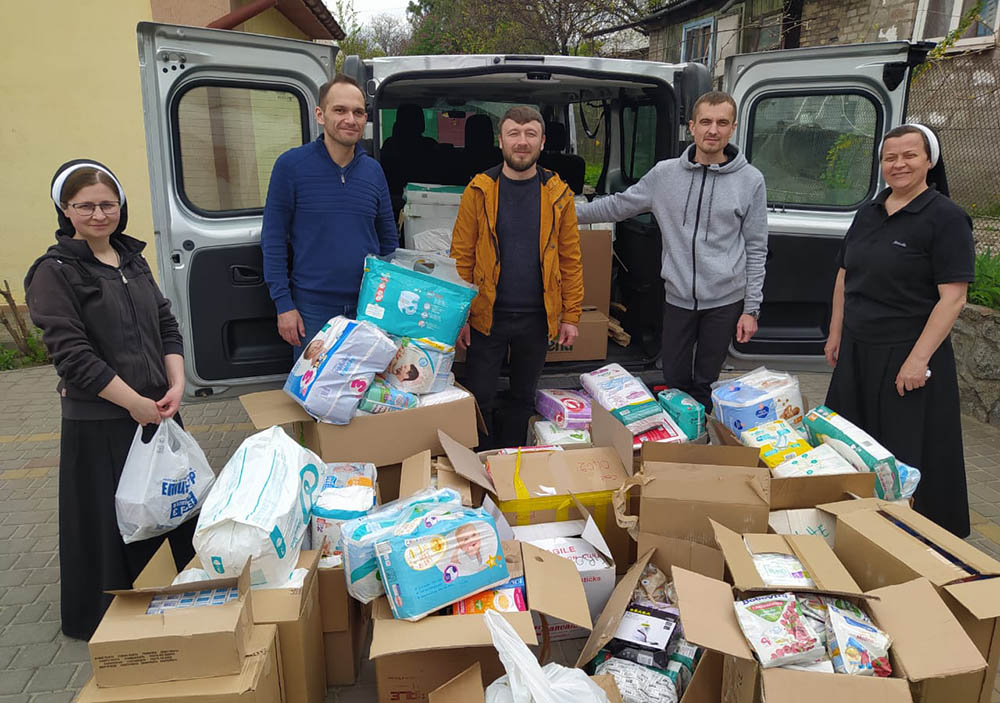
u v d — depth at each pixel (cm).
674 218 329
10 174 658
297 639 203
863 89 341
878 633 189
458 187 400
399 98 465
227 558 209
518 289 322
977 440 452
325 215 305
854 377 310
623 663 217
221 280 324
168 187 310
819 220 354
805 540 229
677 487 251
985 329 479
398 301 298
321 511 248
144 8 664
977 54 727
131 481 242
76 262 233
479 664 194
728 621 194
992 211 632
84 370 231
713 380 353
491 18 1338
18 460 441
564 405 345
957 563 213
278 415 289
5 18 631
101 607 263
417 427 296
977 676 200
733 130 314
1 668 255
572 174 481
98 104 670
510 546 243
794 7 945
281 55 319
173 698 176
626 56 1454
